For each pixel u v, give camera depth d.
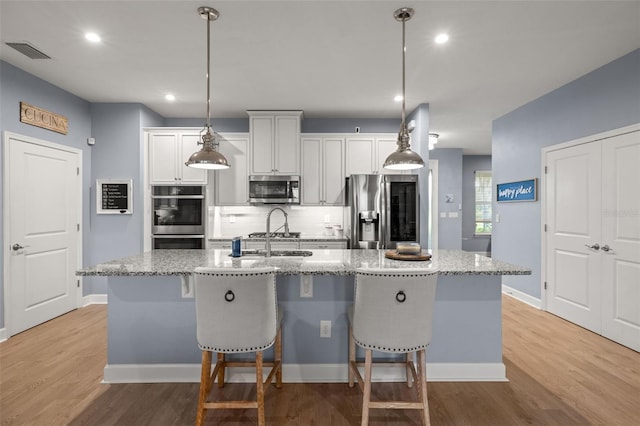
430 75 3.53
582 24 2.58
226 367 2.41
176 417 2.02
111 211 4.39
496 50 2.99
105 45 2.91
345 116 4.98
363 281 1.83
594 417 2.04
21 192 3.40
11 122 3.29
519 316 3.89
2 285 3.18
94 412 2.06
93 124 4.41
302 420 2.00
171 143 4.52
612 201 3.20
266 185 4.63
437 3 2.33
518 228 4.59
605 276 3.27
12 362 2.71
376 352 2.46
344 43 2.87
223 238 4.56
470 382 2.44
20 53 3.05
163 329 2.42
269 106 4.54
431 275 1.81
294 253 2.97
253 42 2.86
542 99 4.12
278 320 2.18
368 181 4.39
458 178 7.55
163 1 2.30
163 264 2.30
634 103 2.98
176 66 3.33
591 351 2.96
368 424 1.97
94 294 4.43
